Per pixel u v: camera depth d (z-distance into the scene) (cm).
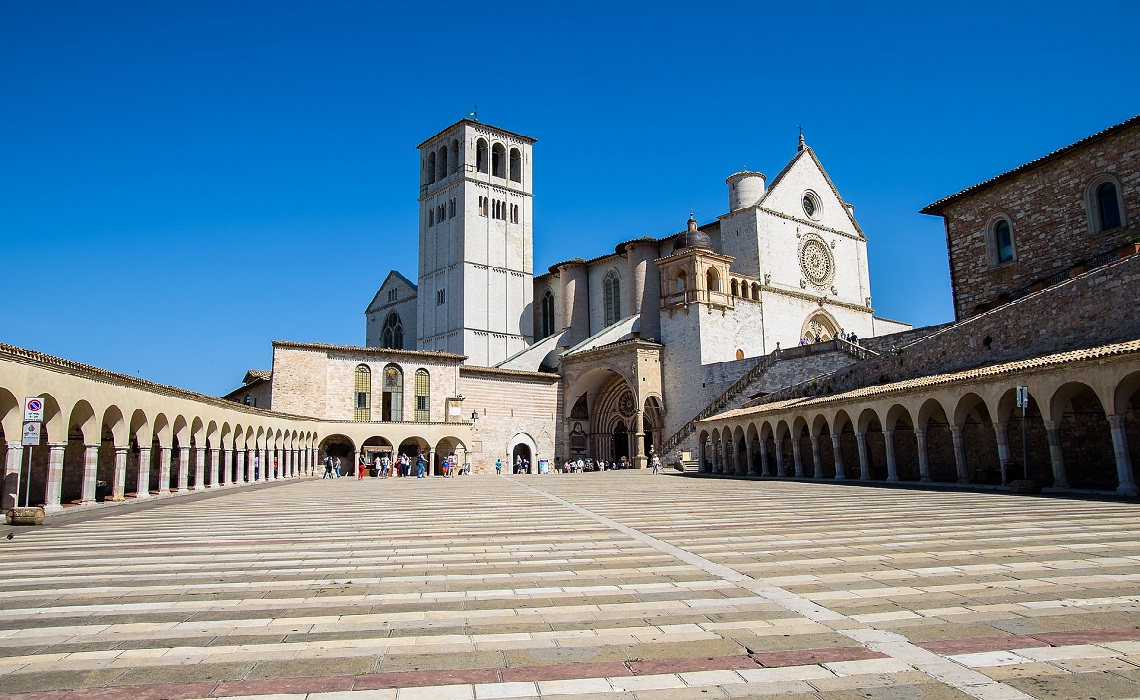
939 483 3091
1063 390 2542
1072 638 691
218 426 4103
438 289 9925
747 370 6375
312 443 6275
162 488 3281
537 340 9819
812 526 1625
